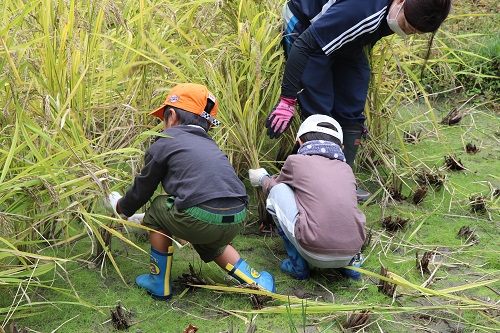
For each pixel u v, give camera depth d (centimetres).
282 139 421
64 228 329
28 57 324
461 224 392
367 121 443
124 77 343
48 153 302
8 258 309
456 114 529
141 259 341
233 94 367
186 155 296
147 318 296
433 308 298
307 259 321
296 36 381
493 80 577
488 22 644
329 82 383
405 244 370
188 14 374
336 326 294
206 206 292
